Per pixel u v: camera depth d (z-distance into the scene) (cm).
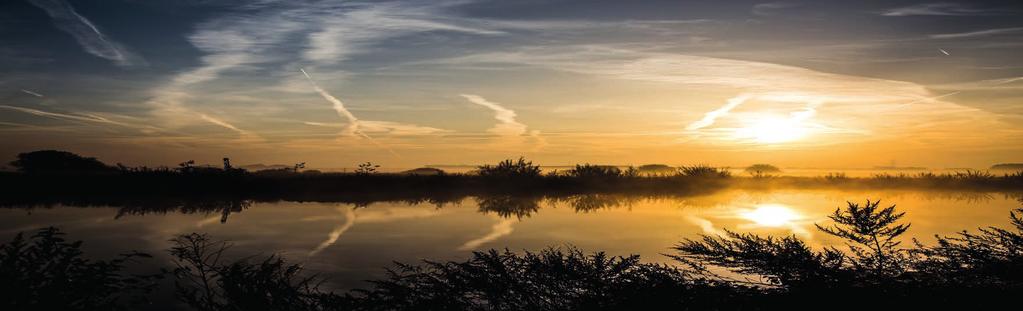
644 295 440
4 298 445
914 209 1916
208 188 2589
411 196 2564
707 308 430
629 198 2498
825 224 1516
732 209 1978
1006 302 407
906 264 484
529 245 1217
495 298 462
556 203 2261
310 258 1058
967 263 464
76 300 470
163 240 1266
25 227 1508
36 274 469
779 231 1377
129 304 661
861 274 460
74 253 496
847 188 2962
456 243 1245
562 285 468
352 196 2517
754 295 442
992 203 2169
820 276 449
